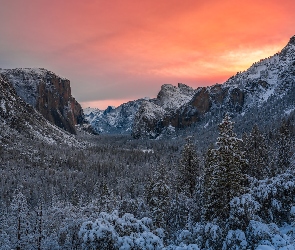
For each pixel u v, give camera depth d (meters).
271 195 25.11
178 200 39.31
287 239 19.33
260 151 46.81
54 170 167.62
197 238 23.23
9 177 134.38
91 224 20.55
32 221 40.34
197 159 45.94
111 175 151.50
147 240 19.86
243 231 21.72
